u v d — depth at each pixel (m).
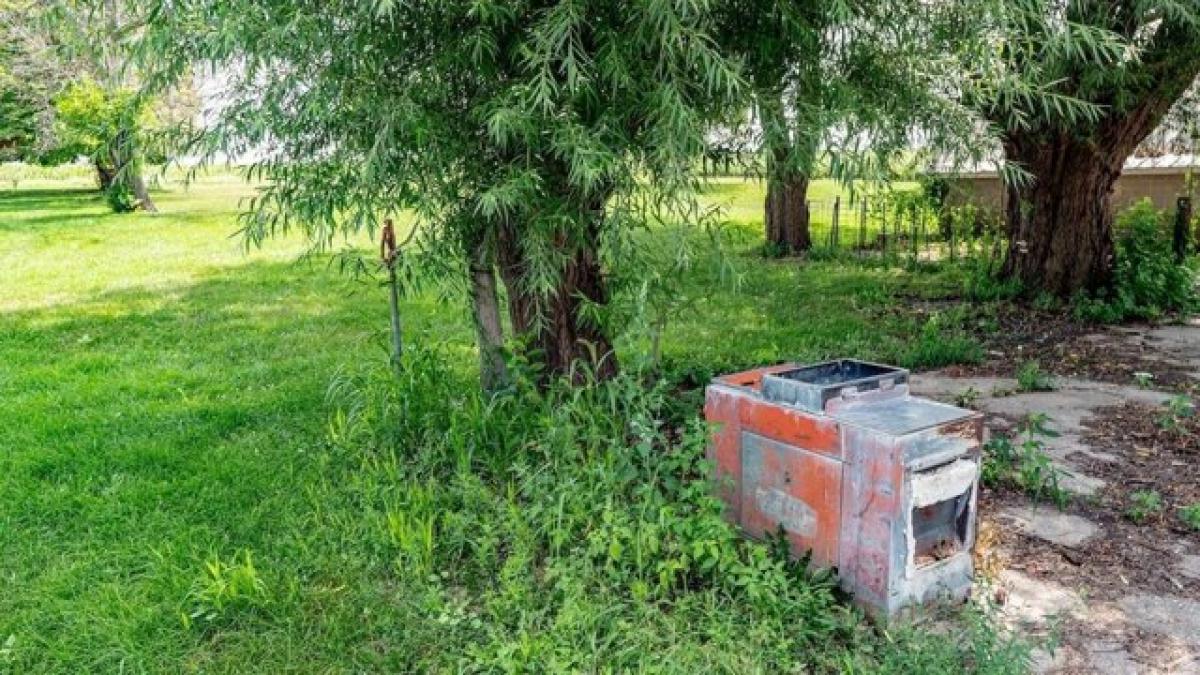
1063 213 7.30
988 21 3.12
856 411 2.47
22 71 16.06
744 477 2.72
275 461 3.73
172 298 8.09
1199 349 5.84
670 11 2.49
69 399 4.74
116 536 3.06
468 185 3.13
